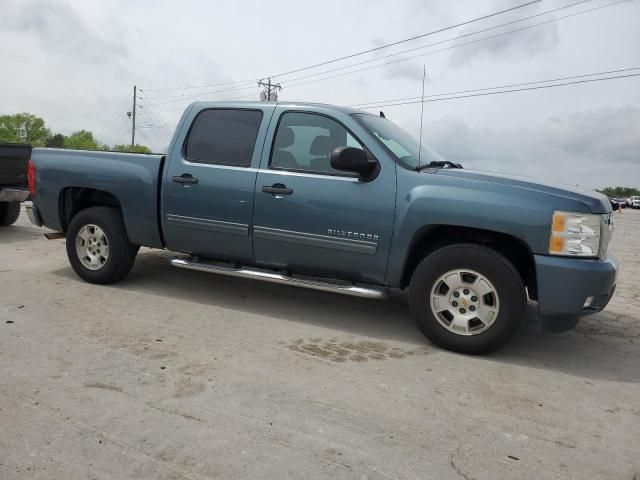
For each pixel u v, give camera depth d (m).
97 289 5.47
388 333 4.56
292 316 4.90
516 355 4.18
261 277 4.82
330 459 2.59
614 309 5.77
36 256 7.07
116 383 3.30
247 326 4.55
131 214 5.32
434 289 4.15
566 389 3.58
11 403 2.99
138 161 5.30
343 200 4.38
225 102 5.10
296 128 4.71
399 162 4.33
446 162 4.91
